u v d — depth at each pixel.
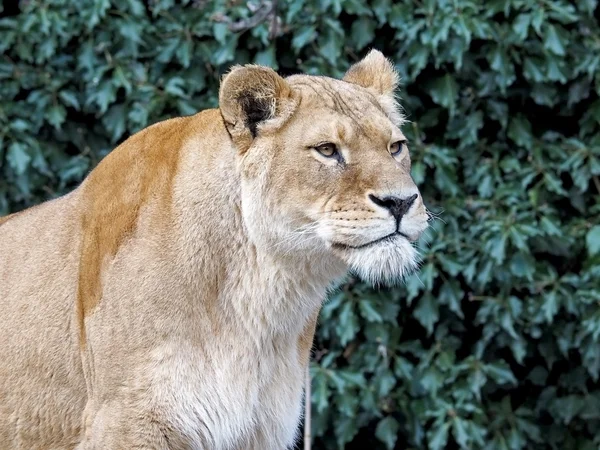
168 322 6.29
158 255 6.31
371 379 10.65
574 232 10.50
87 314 6.47
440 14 10.15
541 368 10.87
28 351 6.80
